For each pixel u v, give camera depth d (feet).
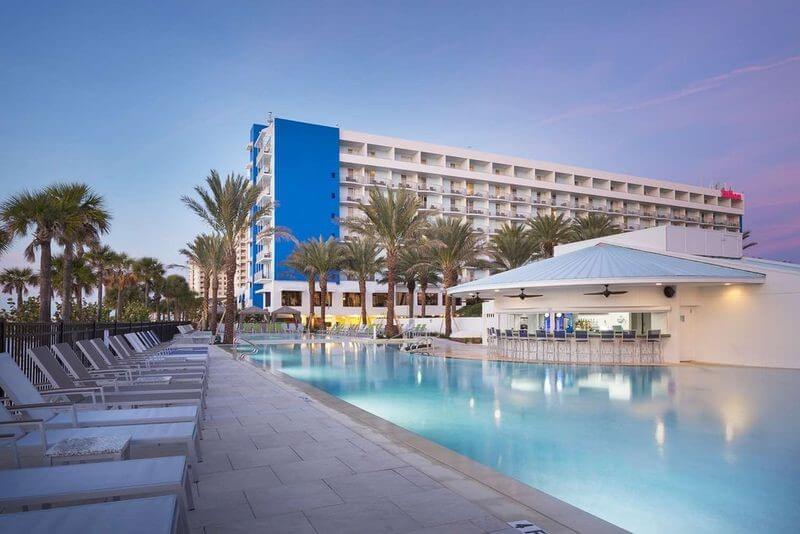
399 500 14.32
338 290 218.38
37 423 13.64
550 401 34.73
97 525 7.32
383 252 182.39
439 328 127.95
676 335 65.46
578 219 163.84
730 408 32.01
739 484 17.49
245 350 82.69
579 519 12.91
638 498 16.20
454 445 22.98
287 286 210.18
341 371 53.83
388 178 230.68
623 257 72.13
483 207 250.57
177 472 10.28
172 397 22.21
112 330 63.36
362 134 225.15
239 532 12.25
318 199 213.87
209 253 156.35
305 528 12.46
